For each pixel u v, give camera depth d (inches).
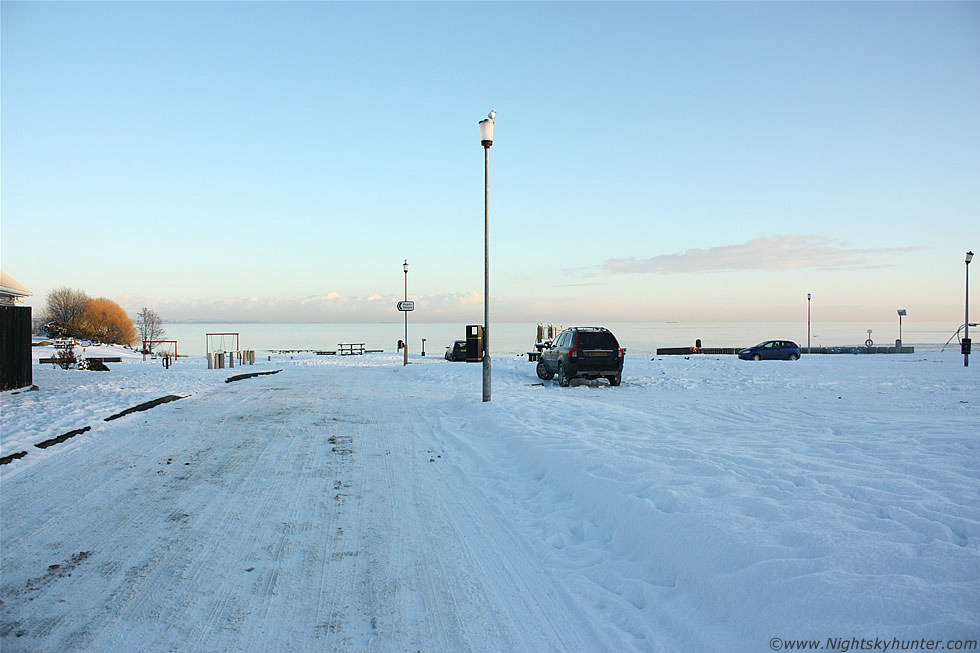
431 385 815.1
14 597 171.5
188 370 1115.3
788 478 240.1
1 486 284.4
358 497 271.6
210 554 204.7
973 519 184.2
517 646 147.5
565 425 403.9
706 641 144.2
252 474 311.3
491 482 297.0
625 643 148.1
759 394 657.0
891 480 229.9
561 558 202.2
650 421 410.3
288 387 783.1
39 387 665.0
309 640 149.9
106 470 316.2
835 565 154.1
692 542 183.5
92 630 153.3
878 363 1133.1
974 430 353.4
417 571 192.1
